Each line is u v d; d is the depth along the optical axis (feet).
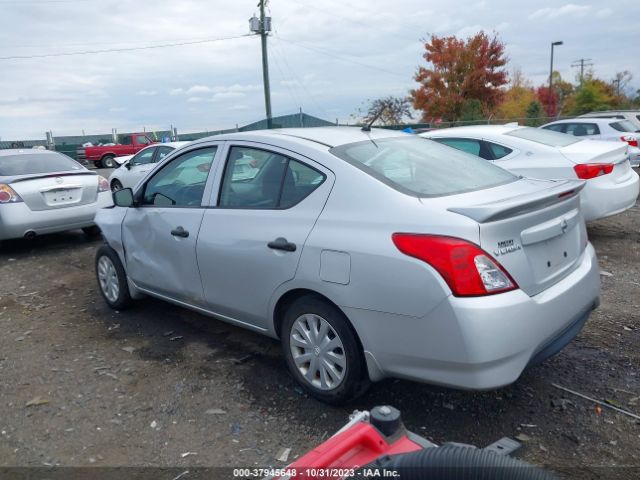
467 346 9.17
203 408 11.98
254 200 12.83
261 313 12.58
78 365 14.39
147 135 110.42
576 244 11.57
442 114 117.50
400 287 9.74
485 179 12.13
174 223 14.57
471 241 9.32
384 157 12.01
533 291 9.98
